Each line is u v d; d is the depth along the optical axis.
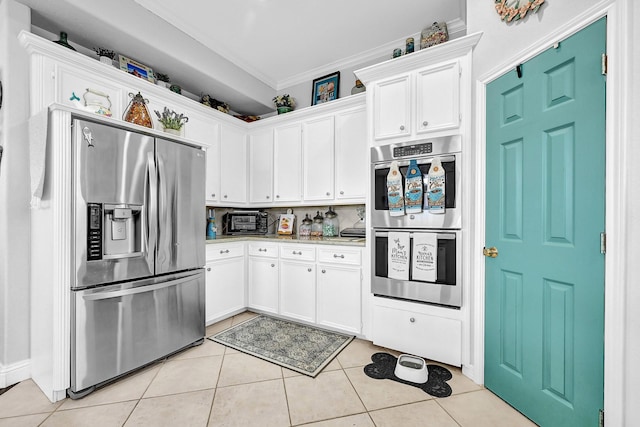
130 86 2.23
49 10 1.85
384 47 2.83
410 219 2.02
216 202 2.95
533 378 1.39
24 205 1.76
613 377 1.04
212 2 2.21
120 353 1.72
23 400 1.54
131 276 1.79
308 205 2.94
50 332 1.55
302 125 2.98
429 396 1.60
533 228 1.40
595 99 1.12
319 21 2.45
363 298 2.31
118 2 2.06
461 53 1.86
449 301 1.87
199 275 2.26
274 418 1.42
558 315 1.28
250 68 3.19
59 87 1.83
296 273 2.68
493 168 1.67
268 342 2.29
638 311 0.97
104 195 1.67
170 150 2.04
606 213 1.07
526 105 1.44
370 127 2.22
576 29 1.19
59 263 1.52
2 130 1.74
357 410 1.48
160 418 1.41
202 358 2.04
